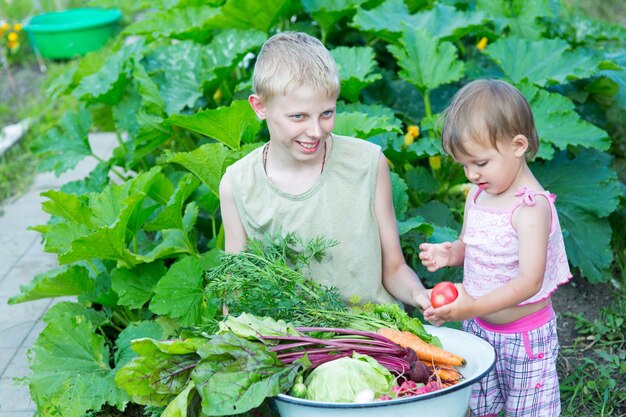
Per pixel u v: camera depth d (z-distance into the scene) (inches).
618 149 194.4
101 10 344.8
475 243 95.7
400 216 129.3
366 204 103.5
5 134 250.7
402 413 81.4
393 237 106.2
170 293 122.3
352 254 104.4
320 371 87.6
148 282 134.1
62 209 137.7
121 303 130.6
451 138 91.3
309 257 101.8
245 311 100.2
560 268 97.7
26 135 257.0
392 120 157.8
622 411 119.6
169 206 131.2
